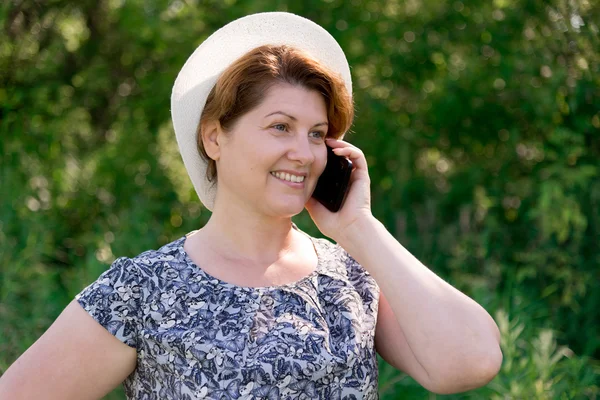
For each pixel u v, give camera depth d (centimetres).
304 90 282
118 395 505
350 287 295
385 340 303
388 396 531
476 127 766
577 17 690
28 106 791
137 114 816
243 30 304
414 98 779
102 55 842
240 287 279
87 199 776
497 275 652
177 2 793
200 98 297
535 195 717
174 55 786
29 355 268
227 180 289
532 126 746
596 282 659
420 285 283
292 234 309
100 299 270
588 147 699
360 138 778
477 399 518
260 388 264
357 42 758
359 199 303
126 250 671
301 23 312
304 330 274
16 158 754
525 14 712
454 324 276
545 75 715
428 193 773
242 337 269
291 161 279
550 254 670
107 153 791
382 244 293
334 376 273
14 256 661
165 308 272
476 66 738
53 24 816
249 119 279
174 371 268
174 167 791
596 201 670
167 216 771
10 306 610
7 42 793
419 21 753
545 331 564
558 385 527
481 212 739
